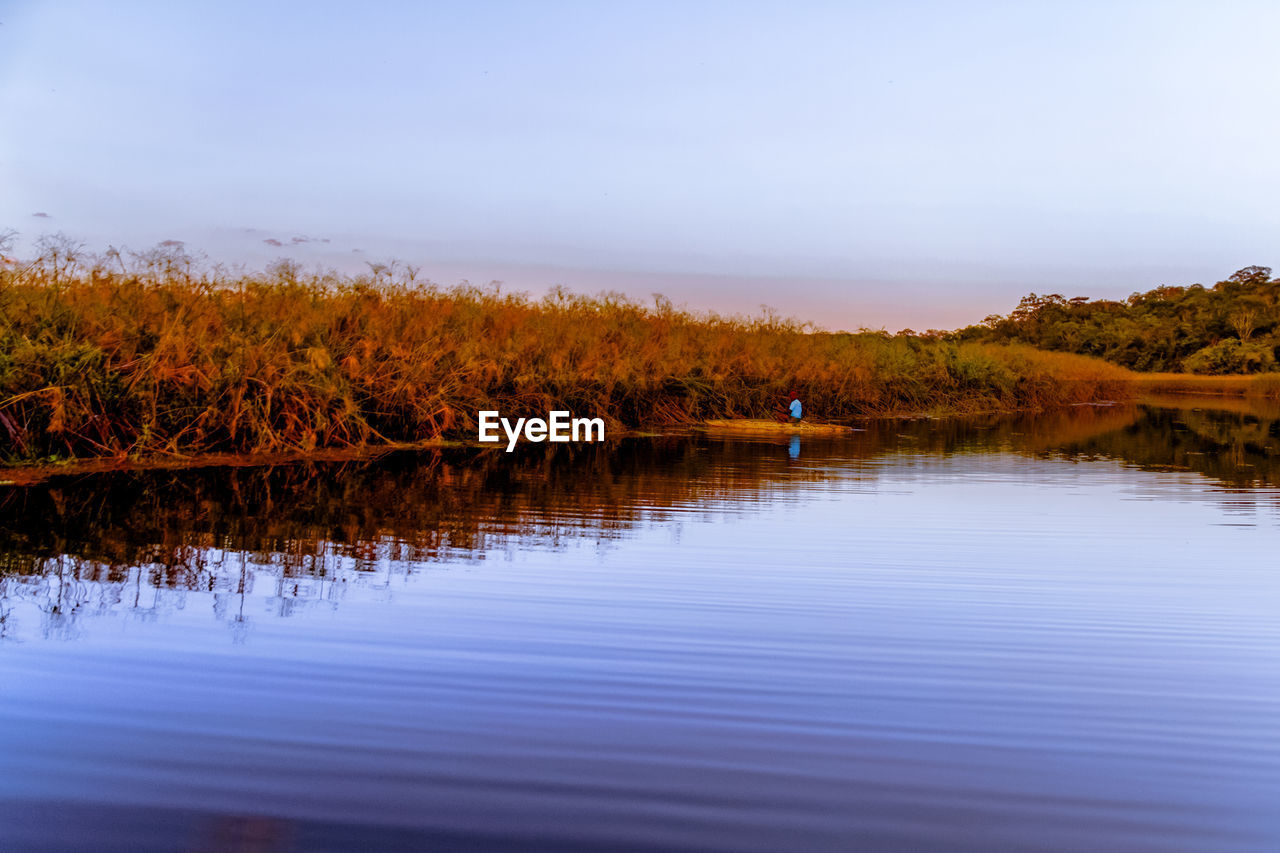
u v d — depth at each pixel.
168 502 8.41
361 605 5.29
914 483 11.16
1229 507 9.69
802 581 6.12
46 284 11.66
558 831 2.96
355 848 2.83
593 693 4.08
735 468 12.31
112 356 11.30
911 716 3.92
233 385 12.06
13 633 4.61
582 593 5.68
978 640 4.95
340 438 13.45
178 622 4.86
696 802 3.16
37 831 2.89
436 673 4.26
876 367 25.67
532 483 10.44
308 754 3.43
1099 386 37.16
